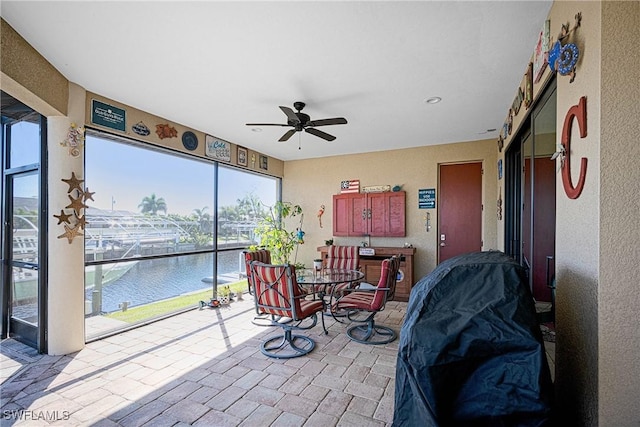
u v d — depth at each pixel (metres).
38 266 3.05
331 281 3.45
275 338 3.43
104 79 2.94
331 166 6.16
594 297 1.34
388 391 2.38
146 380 2.54
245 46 2.38
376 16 2.04
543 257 2.40
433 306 1.37
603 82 1.29
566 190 1.64
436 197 5.30
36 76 2.47
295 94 3.26
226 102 3.48
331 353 3.07
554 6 1.87
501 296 1.30
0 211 3.48
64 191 2.96
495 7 1.95
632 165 1.26
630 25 1.27
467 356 1.22
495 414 1.20
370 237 5.77
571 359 1.60
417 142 5.17
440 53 2.47
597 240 1.31
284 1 1.90
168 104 3.56
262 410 2.14
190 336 3.52
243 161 5.48
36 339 3.12
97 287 3.54
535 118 2.55
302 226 6.39
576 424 1.53
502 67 2.68
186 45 2.37
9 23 2.12
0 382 2.50
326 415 2.08
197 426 1.97
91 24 2.12
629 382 1.26
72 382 2.50
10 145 3.48
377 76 2.86
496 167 4.91
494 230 4.90
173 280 4.39
